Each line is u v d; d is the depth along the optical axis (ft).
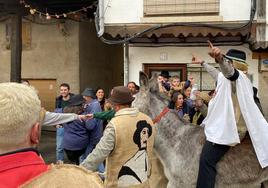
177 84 28.66
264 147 14.24
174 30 35.55
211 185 14.44
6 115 5.52
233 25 35.65
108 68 61.05
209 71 15.47
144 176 14.14
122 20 37.99
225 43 37.14
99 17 37.63
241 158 14.56
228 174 14.51
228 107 14.32
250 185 14.49
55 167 5.66
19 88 5.75
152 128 14.55
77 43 52.75
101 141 13.61
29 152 5.75
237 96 14.25
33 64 54.34
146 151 14.30
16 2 42.01
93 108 24.75
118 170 13.75
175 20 36.91
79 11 47.50
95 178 5.69
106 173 13.99
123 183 13.78
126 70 38.58
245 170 14.48
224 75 14.05
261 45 33.91
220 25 35.78
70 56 53.01
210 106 14.78
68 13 45.80
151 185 16.70
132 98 14.32
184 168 15.10
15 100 5.58
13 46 42.57
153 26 36.17
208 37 36.99
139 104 15.69
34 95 5.84
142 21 37.58
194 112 26.25
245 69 15.17
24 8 43.65
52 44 53.62
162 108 15.80
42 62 54.03
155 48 38.63
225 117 14.30
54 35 53.47
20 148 5.75
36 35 54.03
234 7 36.09
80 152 25.08
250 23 34.68
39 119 5.99
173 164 15.35
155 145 15.75
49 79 54.03
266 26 34.78
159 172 16.74
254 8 34.91
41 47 53.98
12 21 42.52
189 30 35.40
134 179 13.88
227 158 14.60
